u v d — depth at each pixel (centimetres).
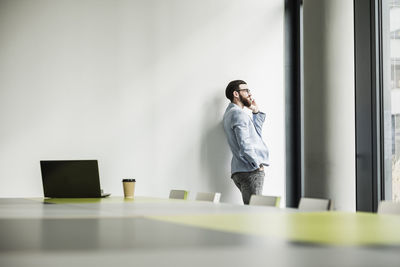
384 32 504
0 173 600
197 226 169
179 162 646
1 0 605
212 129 657
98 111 626
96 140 624
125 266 91
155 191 639
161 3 648
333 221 186
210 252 109
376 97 507
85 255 105
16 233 151
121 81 633
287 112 680
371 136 512
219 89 661
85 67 624
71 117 619
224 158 659
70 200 385
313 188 478
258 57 674
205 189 652
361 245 121
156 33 645
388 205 244
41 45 614
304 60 489
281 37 682
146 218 205
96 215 224
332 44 470
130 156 632
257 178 628
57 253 108
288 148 678
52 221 194
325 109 471
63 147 615
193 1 658
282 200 675
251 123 638
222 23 665
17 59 608
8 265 93
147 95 640
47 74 614
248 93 643
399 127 486
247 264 93
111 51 631
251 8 673
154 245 121
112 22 633
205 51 659
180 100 650
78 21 624
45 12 616
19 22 610
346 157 470
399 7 484
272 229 159
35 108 610
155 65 644
